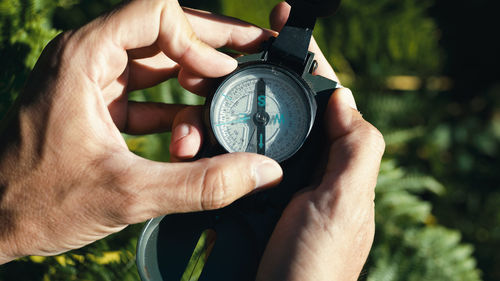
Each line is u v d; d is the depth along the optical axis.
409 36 0.52
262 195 0.34
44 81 0.31
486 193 0.58
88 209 0.30
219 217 0.34
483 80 0.65
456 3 0.64
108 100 0.36
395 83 0.58
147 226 0.33
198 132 0.35
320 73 0.39
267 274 0.31
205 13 0.37
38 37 0.39
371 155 0.32
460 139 0.61
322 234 0.31
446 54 0.64
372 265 0.43
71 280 0.36
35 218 0.31
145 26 0.33
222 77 0.35
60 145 0.30
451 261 0.45
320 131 0.35
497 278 0.54
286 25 0.35
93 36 0.32
